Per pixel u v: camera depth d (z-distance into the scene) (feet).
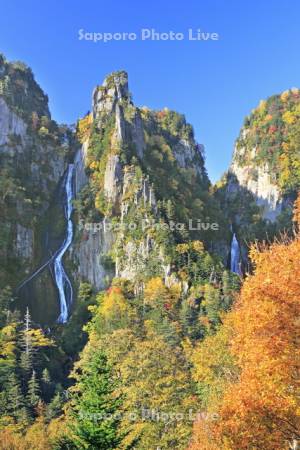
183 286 399.03
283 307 57.98
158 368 192.13
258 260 68.33
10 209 525.34
